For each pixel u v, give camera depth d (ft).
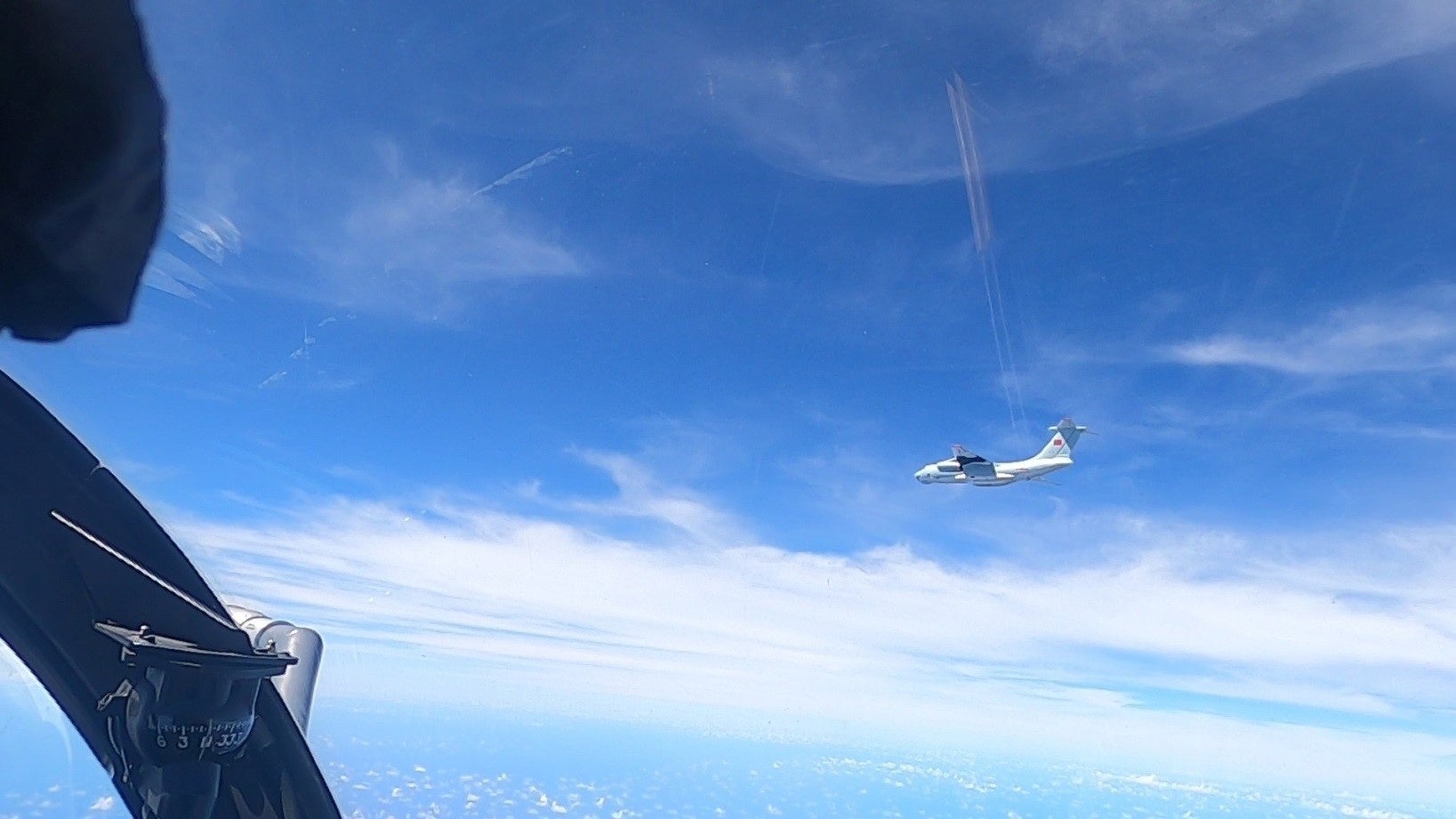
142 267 7.93
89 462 10.53
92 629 10.52
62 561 10.34
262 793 12.17
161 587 10.41
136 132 7.14
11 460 9.96
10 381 9.53
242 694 9.98
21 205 6.88
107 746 10.78
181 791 9.71
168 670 9.46
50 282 7.60
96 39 6.52
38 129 6.65
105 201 7.30
